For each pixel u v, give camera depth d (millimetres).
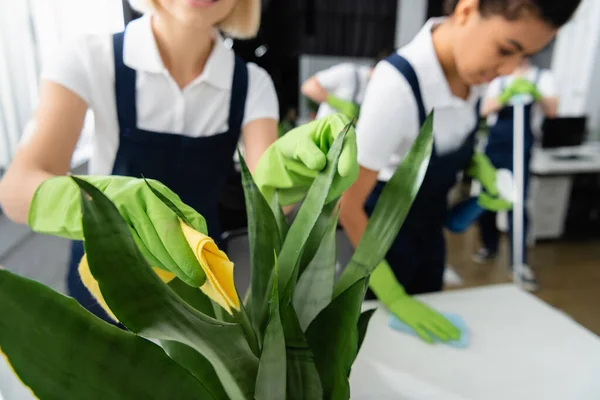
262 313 293
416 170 315
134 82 623
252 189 286
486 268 2320
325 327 294
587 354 607
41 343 188
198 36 620
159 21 616
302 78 2977
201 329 230
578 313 1922
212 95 681
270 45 2428
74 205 227
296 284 315
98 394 204
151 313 204
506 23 599
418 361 585
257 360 271
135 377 213
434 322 648
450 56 727
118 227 185
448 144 813
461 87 789
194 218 230
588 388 543
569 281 2195
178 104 654
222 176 742
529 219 2205
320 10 2861
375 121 695
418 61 720
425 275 934
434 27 774
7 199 409
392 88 703
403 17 3182
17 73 1229
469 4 650
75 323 196
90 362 200
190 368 298
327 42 2951
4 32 1186
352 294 270
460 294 764
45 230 241
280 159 325
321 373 299
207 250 209
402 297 689
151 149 659
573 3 570
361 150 690
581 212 2740
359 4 2936
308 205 284
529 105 2062
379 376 556
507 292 773
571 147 2734
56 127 543
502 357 598
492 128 2170
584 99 3121
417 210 845
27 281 185
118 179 236
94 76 602
